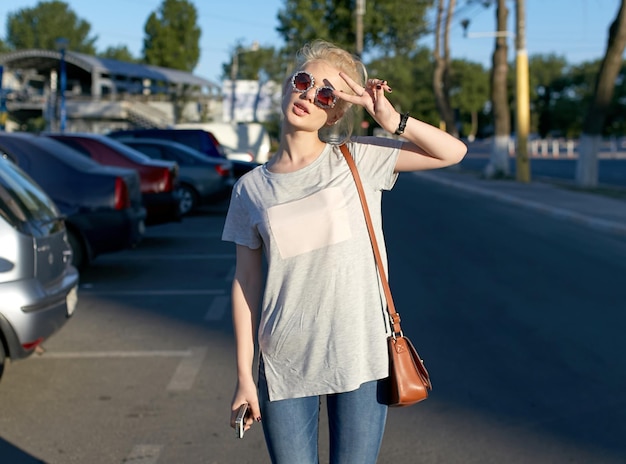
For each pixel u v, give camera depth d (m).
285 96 2.60
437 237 13.63
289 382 2.59
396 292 8.84
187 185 17.25
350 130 2.71
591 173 25.17
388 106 2.54
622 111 85.44
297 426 2.62
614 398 5.36
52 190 9.50
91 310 8.16
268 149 26.05
